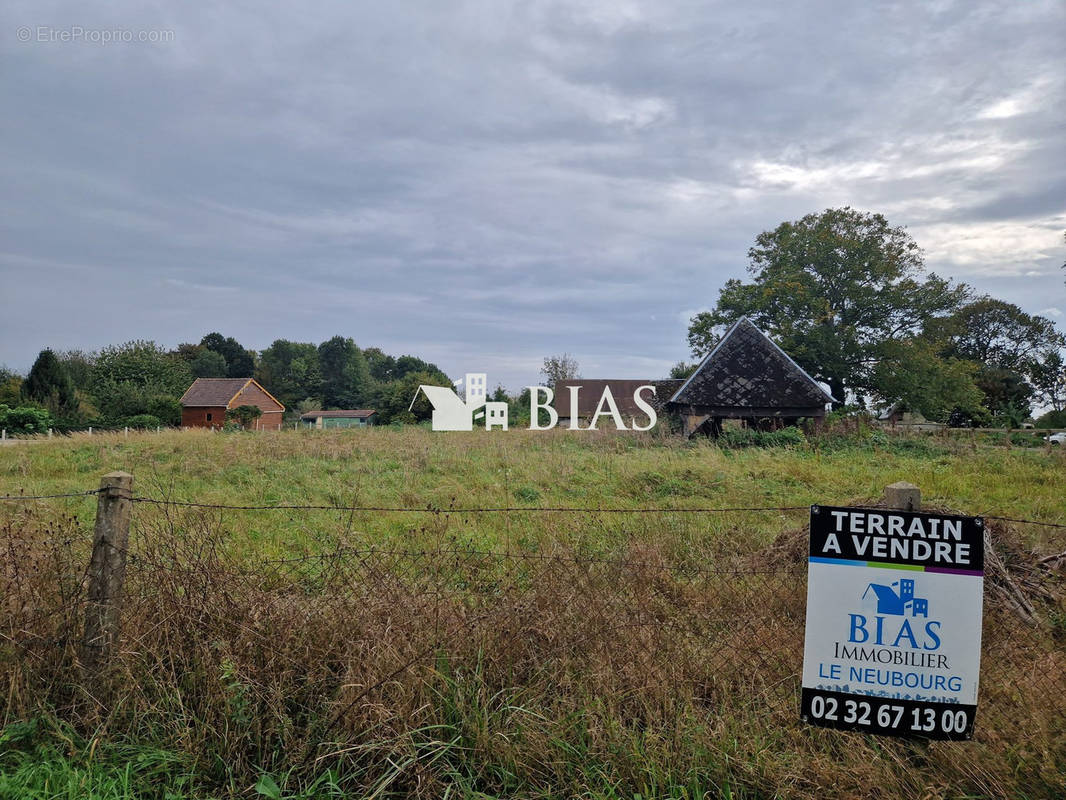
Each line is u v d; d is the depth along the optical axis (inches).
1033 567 245.4
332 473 610.9
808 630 129.7
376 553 176.2
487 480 557.6
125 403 2031.3
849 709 128.8
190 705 140.3
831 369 1785.2
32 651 143.6
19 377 2409.0
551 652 148.3
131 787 122.3
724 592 171.9
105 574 142.6
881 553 128.3
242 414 2310.5
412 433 1037.8
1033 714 133.6
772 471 601.3
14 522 194.1
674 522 335.9
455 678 143.5
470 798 120.5
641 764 125.8
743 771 125.6
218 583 153.9
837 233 1833.2
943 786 121.1
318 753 129.2
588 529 290.2
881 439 898.1
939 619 127.1
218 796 124.2
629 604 158.7
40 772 121.6
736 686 145.9
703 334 1893.5
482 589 174.1
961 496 516.7
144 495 476.4
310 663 143.9
